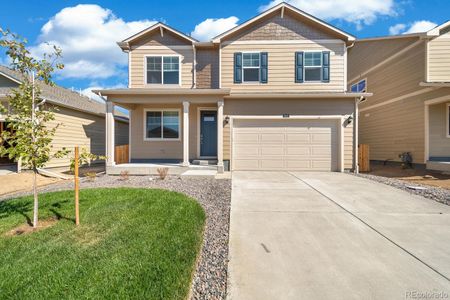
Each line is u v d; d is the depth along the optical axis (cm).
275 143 1050
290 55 1091
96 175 948
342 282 254
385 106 1283
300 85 1083
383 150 1302
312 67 1088
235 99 1048
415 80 1093
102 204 507
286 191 645
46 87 1273
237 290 243
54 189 690
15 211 475
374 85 1363
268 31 1098
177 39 1142
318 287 246
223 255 310
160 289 237
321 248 326
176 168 930
